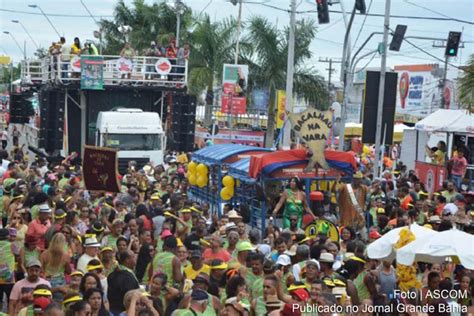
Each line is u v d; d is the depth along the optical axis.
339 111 50.59
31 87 68.19
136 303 15.72
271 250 22.95
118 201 27.83
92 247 19.73
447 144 50.12
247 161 34.62
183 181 37.41
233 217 24.91
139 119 54.41
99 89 58.31
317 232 26.62
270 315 16.20
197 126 77.69
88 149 28.91
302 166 31.78
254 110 76.44
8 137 84.00
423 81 102.12
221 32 82.12
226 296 17.30
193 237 22.86
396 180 42.78
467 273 20.78
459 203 30.02
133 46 92.69
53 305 14.55
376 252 20.12
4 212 29.06
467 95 51.03
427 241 19.73
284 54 75.25
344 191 30.56
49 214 22.59
